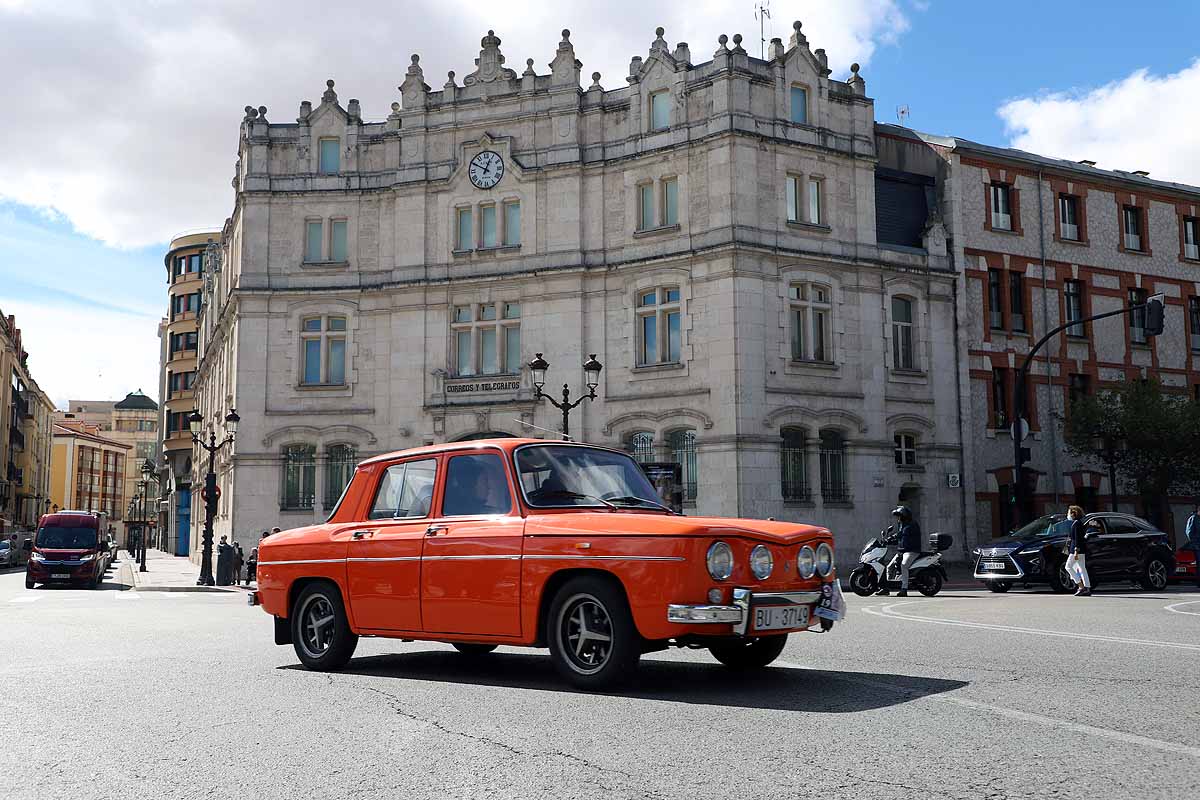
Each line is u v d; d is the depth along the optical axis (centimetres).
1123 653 940
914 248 3319
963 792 462
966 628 1216
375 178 3512
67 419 14762
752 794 464
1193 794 455
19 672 911
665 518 753
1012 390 3453
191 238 7825
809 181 3166
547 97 3356
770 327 3022
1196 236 3947
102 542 3412
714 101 3072
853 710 652
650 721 630
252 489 3434
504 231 3366
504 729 617
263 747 584
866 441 3123
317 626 931
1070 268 3622
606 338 3209
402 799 470
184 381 7656
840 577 3016
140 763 550
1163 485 3316
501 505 824
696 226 3084
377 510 914
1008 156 3531
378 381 3434
